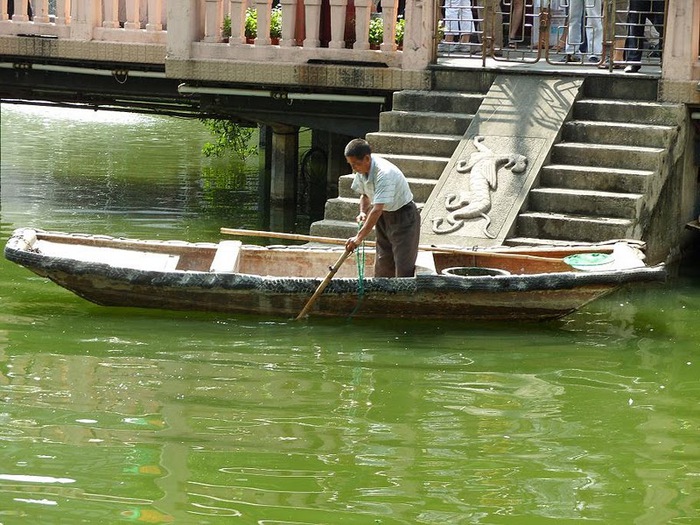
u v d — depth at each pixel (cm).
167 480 972
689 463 1034
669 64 1809
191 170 2788
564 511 927
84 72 2152
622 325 1498
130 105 2466
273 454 1036
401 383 1242
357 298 1430
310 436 1082
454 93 1919
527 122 1814
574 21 2152
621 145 1791
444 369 1292
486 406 1178
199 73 2030
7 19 2164
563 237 1683
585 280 1397
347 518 908
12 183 2508
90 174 2670
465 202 1705
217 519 901
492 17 2025
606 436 1099
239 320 1458
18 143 3166
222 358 1309
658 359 1352
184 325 1429
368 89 1984
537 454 1051
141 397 1177
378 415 1141
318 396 1193
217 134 3231
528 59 2223
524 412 1162
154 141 3284
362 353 1339
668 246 1847
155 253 1571
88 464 1002
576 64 1989
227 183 2602
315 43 1989
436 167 1812
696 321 1524
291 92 2022
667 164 1783
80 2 2109
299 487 964
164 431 1084
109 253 1559
